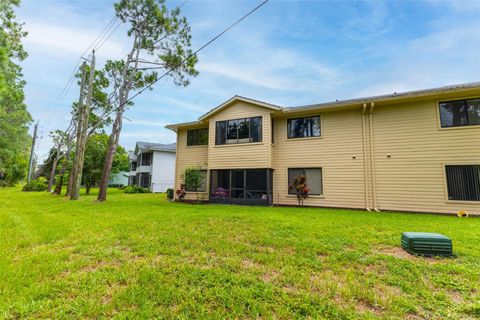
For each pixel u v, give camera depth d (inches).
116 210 382.6
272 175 510.6
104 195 544.1
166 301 103.7
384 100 403.2
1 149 935.7
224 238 202.7
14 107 842.2
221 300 104.3
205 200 567.5
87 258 157.9
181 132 647.1
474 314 94.3
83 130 594.9
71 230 234.5
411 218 313.0
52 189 1119.6
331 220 287.9
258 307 98.4
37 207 428.8
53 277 128.0
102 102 812.6
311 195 467.8
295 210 397.7
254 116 508.4
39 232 228.2
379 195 412.2
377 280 123.5
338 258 154.1
